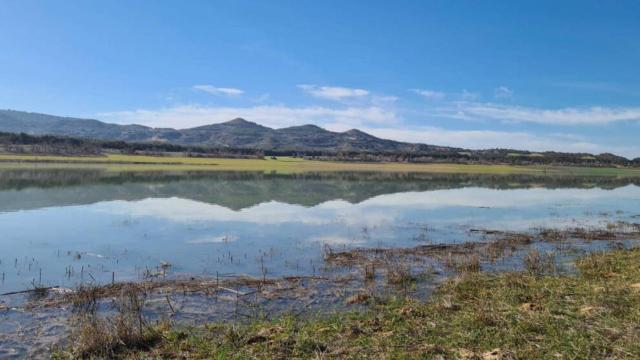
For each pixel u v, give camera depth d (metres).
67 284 14.41
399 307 11.80
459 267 16.52
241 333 10.04
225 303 12.55
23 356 9.29
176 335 9.93
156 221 25.94
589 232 24.84
